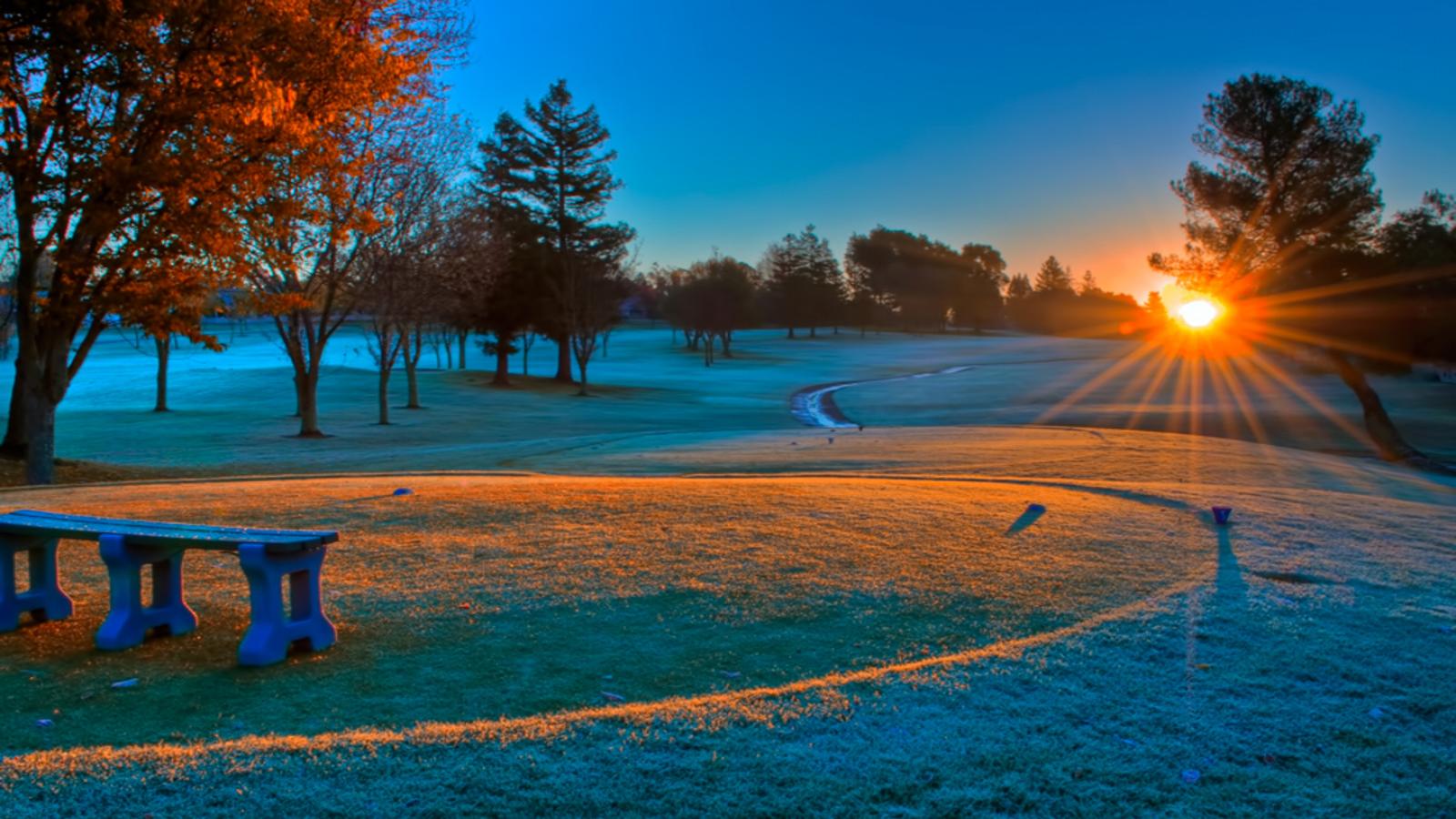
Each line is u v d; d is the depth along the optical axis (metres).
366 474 15.32
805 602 5.98
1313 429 36.25
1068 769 3.60
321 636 5.14
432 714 4.18
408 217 34.41
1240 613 5.66
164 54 13.73
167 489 11.49
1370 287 31.62
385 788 3.30
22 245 16.09
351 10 16.12
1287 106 33.91
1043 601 6.00
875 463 20.34
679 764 3.52
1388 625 5.53
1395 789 3.55
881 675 4.47
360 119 18.61
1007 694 4.29
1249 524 8.92
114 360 85.06
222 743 3.66
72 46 13.38
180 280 16.45
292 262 18.39
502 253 48.12
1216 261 36.59
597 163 63.09
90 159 14.32
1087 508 9.75
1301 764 3.73
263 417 39.94
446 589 6.28
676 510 9.11
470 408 46.34
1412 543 8.34
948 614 5.73
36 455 17.09
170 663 4.91
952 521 8.78
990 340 133.50
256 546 4.83
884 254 160.50
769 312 145.50
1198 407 44.53
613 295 62.72
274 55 14.85
